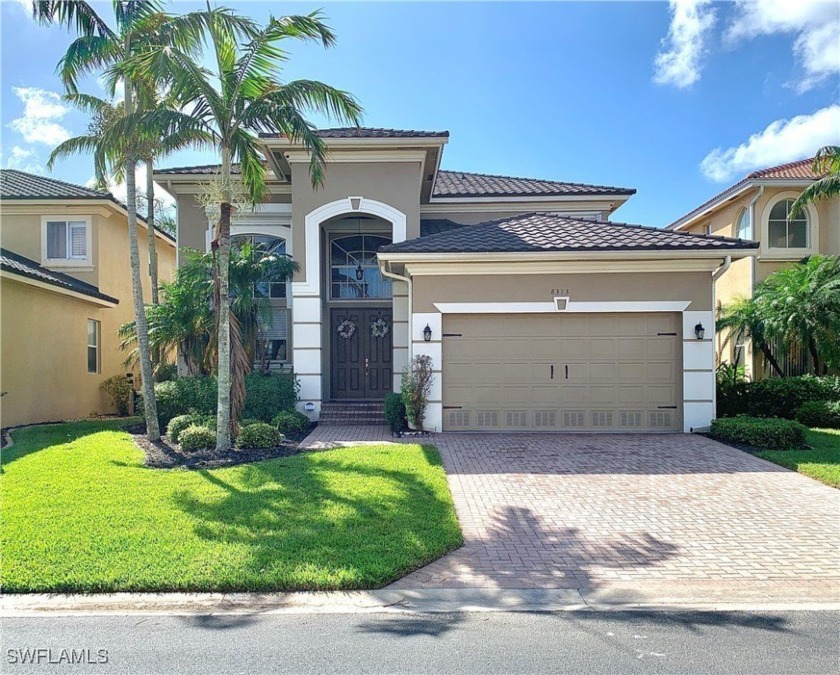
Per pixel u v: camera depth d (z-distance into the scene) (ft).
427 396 40.22
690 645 13.73
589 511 23.63
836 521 22.49
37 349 48.11
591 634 14.28
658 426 40.04
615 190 57.36
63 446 34.06
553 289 40.01
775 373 54.03
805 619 15.12
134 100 41.70
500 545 20.11
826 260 48.57
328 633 14.26
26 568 16.99
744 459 32.12
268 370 49.75
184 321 44.45
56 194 56.13
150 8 34.55
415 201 47.19
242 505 22.75
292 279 47.26
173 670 12.55
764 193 58.90
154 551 18.25
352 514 21.83
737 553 19.44
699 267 39.45
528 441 37.01
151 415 37.32
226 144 32.63
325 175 47.21
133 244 37.68
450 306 40.27
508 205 58.49
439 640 13.94
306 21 30.50
